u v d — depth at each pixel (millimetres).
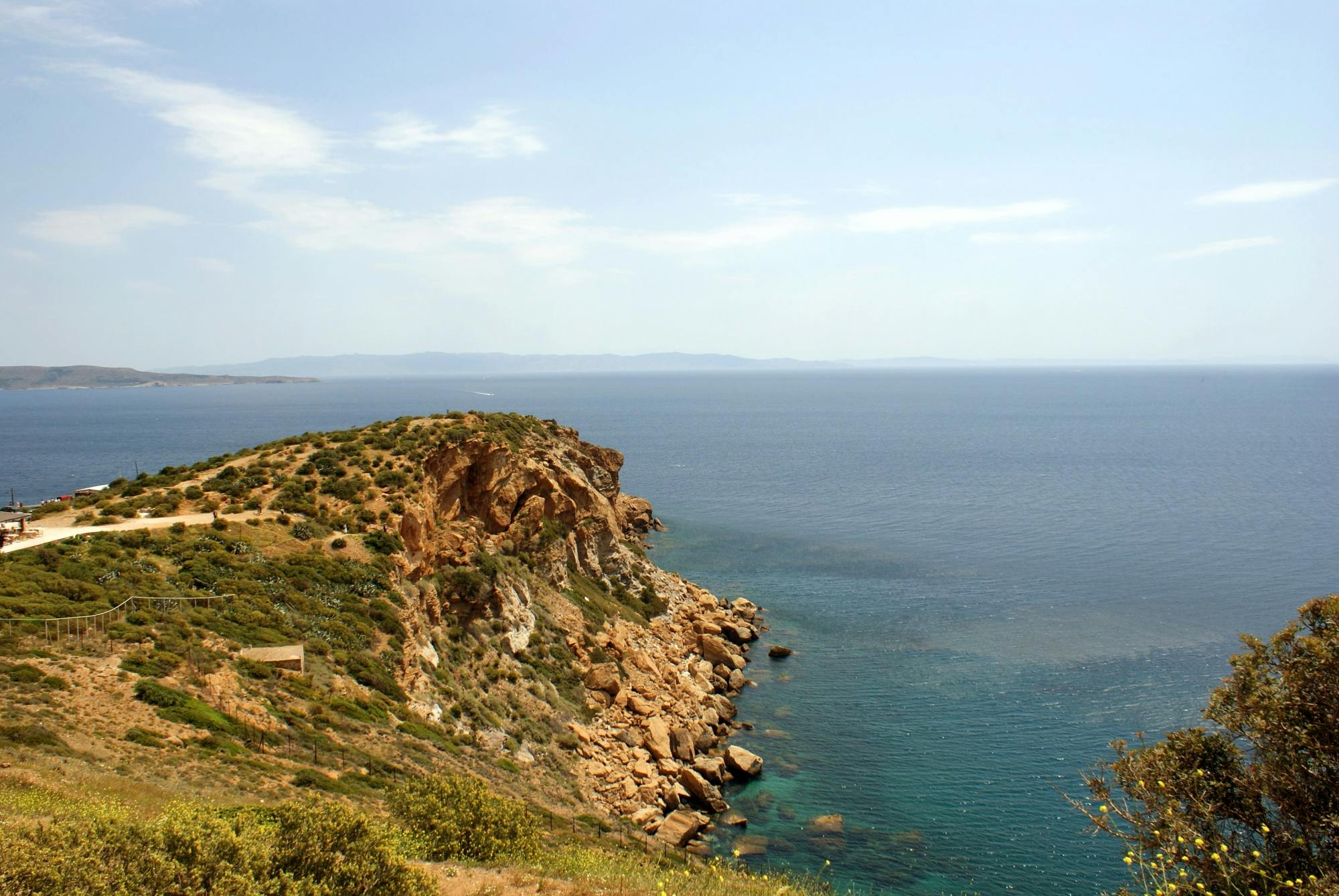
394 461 57219
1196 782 14562
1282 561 90562
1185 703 54062
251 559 43156
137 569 38344
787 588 86688
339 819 17391
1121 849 39281
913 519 121062
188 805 17609
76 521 46781
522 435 76125
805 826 41656
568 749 44781
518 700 47094
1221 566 89438
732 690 59625
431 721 39156
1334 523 110438
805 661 65312
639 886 21453
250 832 16344
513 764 39469
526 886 20406
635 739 48188
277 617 38688
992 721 52781
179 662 31156
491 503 61875
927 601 80000
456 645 48281
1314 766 13602
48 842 13828
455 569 52812
